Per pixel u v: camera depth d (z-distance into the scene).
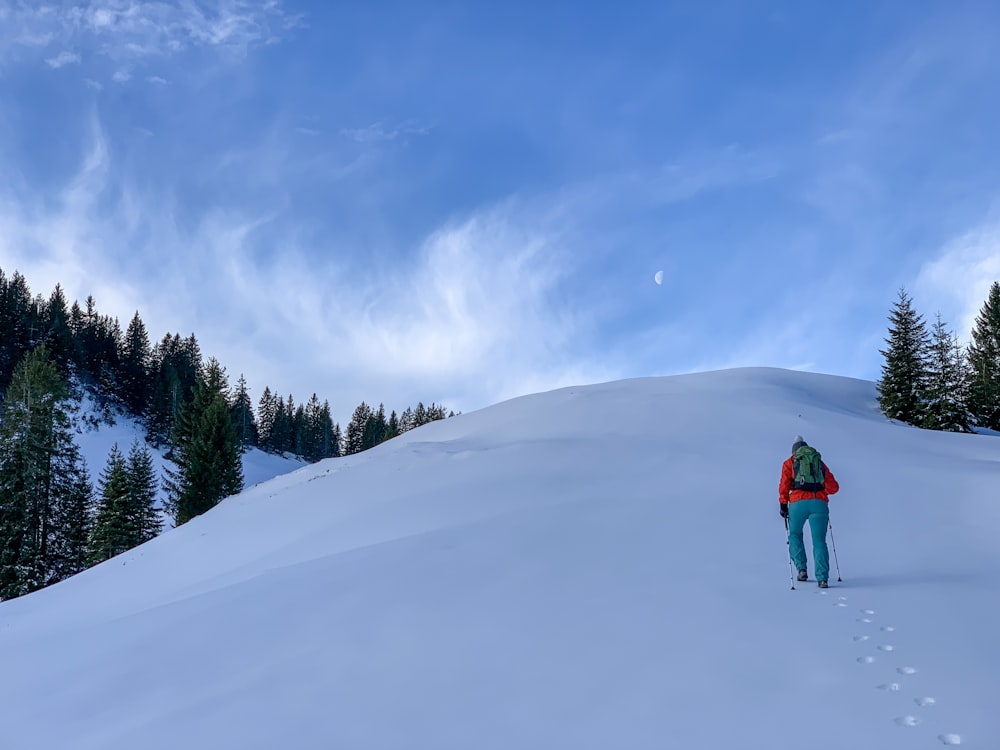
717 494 14.49
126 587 18.31
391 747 4.85
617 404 29.45
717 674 5.59
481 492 17.20
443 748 4.77
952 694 4.93
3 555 39.53
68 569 44.59
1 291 98.75
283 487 26.23
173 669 7.17
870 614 6.89
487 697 5.52
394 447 31.23
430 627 7.36
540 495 16.05
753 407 26.95
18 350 88.00
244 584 10.71
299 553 15.38
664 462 18.59
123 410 93.88
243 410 105.12
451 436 31.39
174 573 18.12
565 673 5.86
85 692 7.03
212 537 20.25
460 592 8.53
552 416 29.05
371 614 7.98
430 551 10.75
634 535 11.18
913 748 4.21
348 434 128.25
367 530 15.82
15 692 7.54
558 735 4.79
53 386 46.47
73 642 9.34
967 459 19.98
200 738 5.37
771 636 6.39
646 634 6.64
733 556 9.71
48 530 44.53
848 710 4.80
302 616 8.22
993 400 50.88
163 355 116.31
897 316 44.62
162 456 82.69
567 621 7.18
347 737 5.07
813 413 26.84
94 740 5.78
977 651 5.75
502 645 6.65
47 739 6.03
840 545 10.41
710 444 21.05
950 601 7.20
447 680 5.94
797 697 5.07
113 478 50.12
